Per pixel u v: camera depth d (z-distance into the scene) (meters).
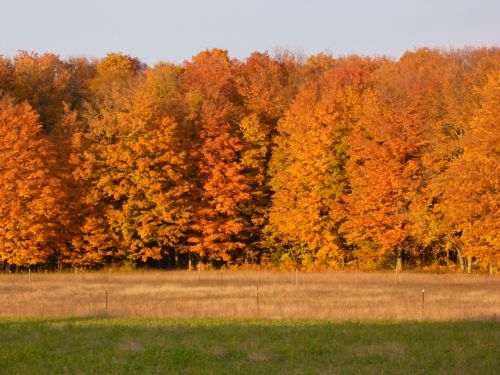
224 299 32.09
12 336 21.97
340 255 55.75
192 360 18.33
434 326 24.02
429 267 55.22
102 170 54.91
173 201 54.69
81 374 16.66
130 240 54.69
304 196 56.44
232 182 56.66
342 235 56.59
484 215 47.53
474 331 22.77
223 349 19.22
